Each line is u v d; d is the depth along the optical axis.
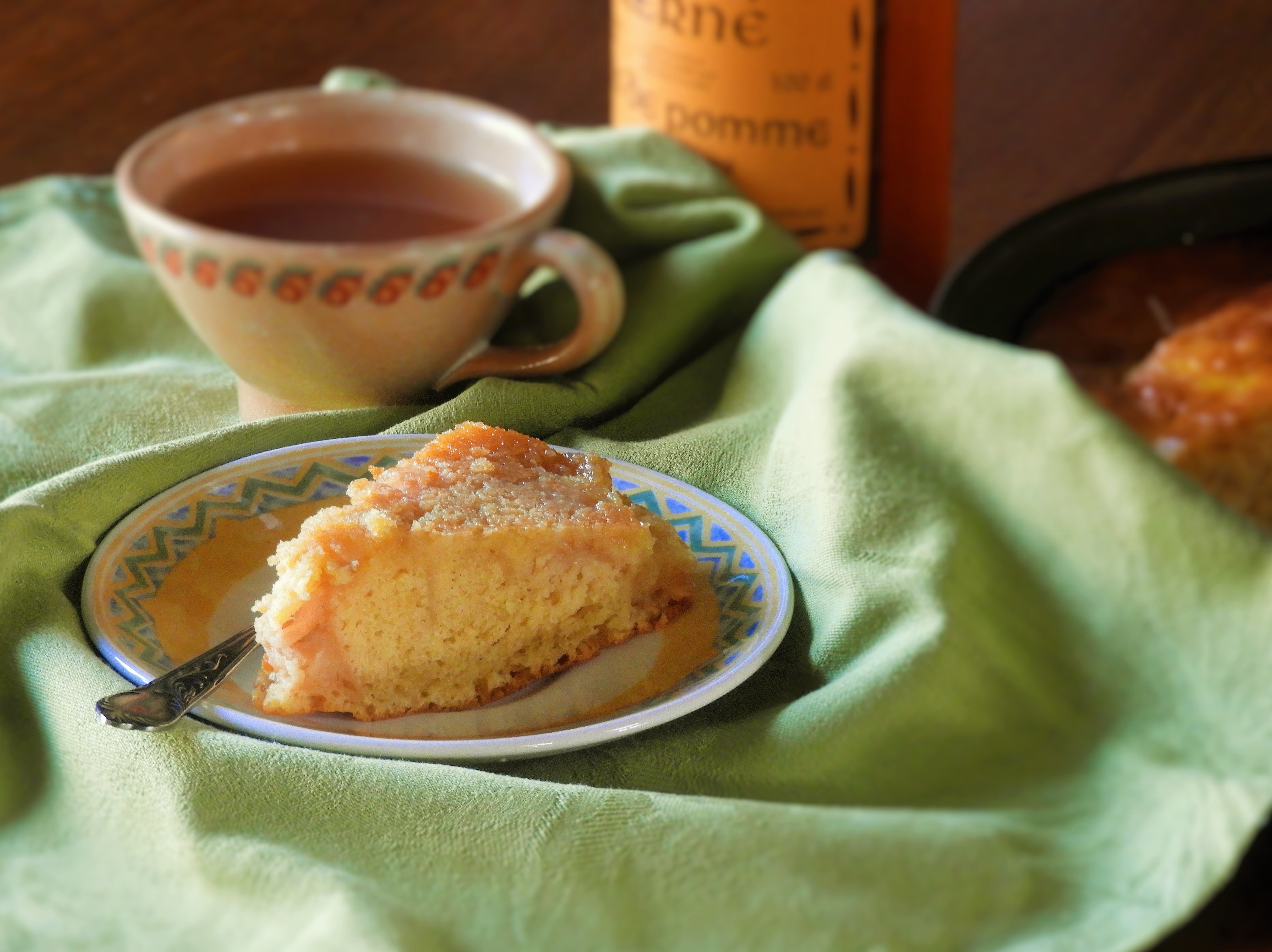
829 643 0.69
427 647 0.67
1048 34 1.01
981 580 0.70
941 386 0.72
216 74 1.00
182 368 0.80
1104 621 0.69
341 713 0.67
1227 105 0.96
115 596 0.68
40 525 0.69
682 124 0.86
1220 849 0.62
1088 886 0.63
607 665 0.69
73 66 1.00
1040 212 0.83
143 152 0.77
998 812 0.65
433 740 0.65
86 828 0.63
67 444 0.76
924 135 0.85
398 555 0.67
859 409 0.73
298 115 0.81
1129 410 0.77
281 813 0.63
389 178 0.81
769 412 0.77
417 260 0.74
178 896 0.62
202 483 0.72
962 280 0.80
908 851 0.62
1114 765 0.66
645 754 0.66
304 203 0.79
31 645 0.66
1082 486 0.70
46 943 0.61
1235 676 0.67
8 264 0.86
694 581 0.71
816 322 0.77
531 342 0.81
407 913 0.61
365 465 0.73
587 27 1.05
